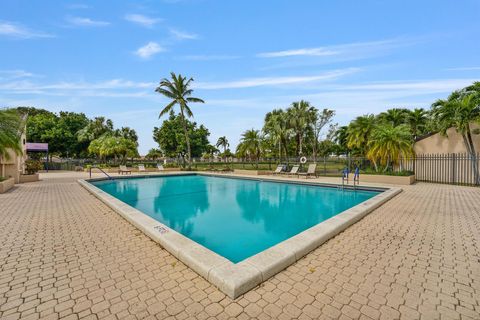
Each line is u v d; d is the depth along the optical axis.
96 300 2.54
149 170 24.03
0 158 12.84
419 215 6.21
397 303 2.48
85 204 7.75
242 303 2.48
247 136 23.62
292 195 11.52
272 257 3.29
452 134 14.48
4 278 3.01
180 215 7.97
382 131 14.62
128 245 4.16
